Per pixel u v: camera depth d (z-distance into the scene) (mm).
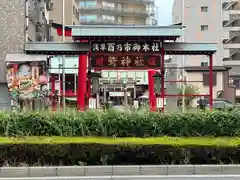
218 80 53250
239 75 61875
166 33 19625
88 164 11219
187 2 66875
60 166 10805
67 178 10094
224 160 11422
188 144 11344
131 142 11352
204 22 66812
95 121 12531
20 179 10016
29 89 25141
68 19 69062
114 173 10664
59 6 67875
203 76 52250
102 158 11203
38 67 25266
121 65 20094
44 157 11203
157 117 12641
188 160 11320
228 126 12680
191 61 62438
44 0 44500
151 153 11273
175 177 10266
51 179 10023
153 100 22453
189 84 44969
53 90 25344
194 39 66500
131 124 12523
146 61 20188
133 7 104000
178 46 20391
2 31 31859
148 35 19609
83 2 99062
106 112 12844
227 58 71562
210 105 21266
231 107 13789
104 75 43469
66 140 11523
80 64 22547
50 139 11648
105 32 19562
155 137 12328
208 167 10859
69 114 12742
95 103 20719
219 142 11578
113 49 20031
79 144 11219
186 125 12617
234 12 72062
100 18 99188
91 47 19984
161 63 20188
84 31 19547
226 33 71312
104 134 12453
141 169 10727
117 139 11875
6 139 11648
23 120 12422
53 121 12461
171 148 11297
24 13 32219
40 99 25391
